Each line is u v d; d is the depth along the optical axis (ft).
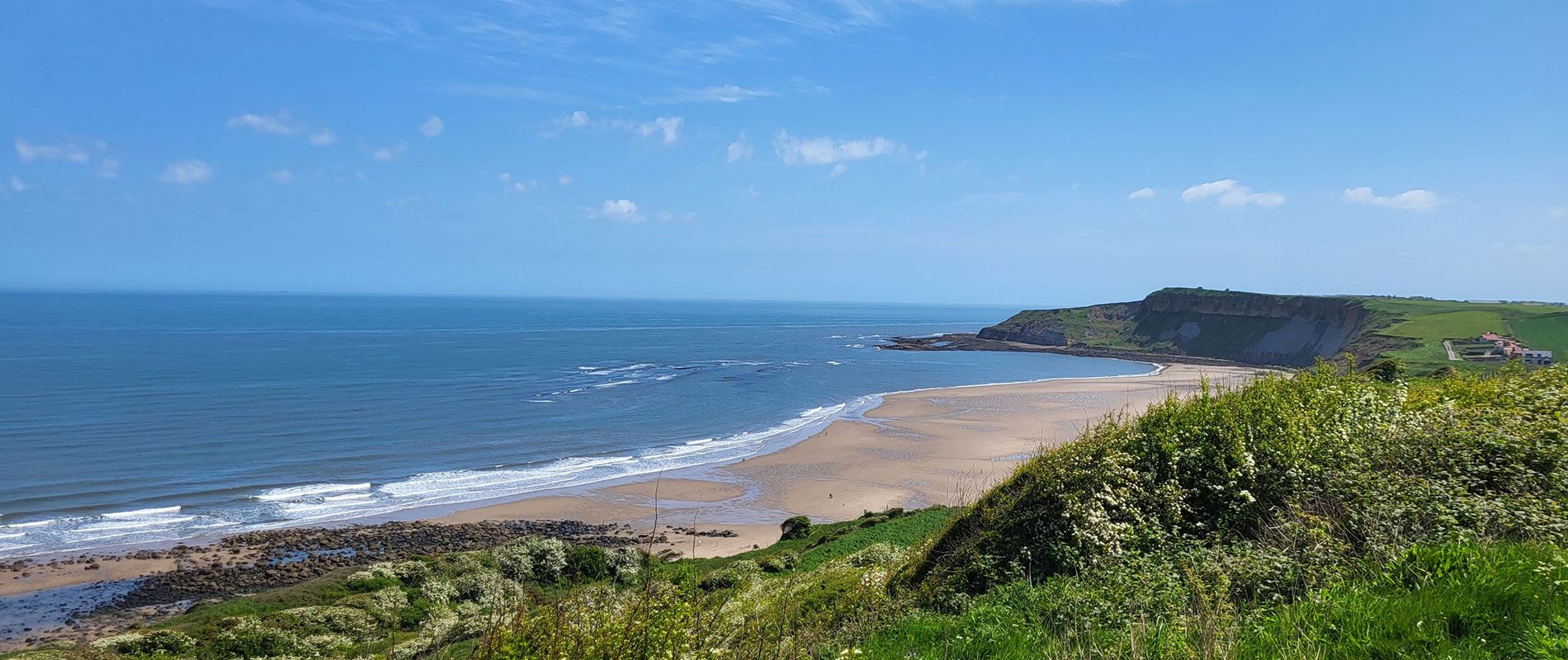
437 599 77.92
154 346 390.01
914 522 87.20
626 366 341.41
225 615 76.64
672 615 21.63
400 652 52.03
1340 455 30.25
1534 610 16.12
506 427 190.80
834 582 48.01
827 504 127.65
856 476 144.05
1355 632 17.01
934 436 180.04
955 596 31.76
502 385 266.77
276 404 214.90
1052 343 526.57
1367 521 24.34
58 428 175.52
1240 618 19.67
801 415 213.46
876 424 196.95
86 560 99.45
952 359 418.72
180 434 172.65
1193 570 23.72
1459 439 29.04
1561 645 14.20
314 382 263.08
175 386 245.24
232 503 125.39
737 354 422.41
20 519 114.83
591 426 195.00
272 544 106.63
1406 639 16.19
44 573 95.20
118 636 71.26
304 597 80.18
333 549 105.19
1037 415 210.59
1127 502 31.89
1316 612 18.52
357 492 133.69
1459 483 26.30
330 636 69.56
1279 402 35.29
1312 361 412.98
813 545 90.63
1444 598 17.26
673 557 100.07
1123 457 33.58
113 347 380.99
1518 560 18.43
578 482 141.49
